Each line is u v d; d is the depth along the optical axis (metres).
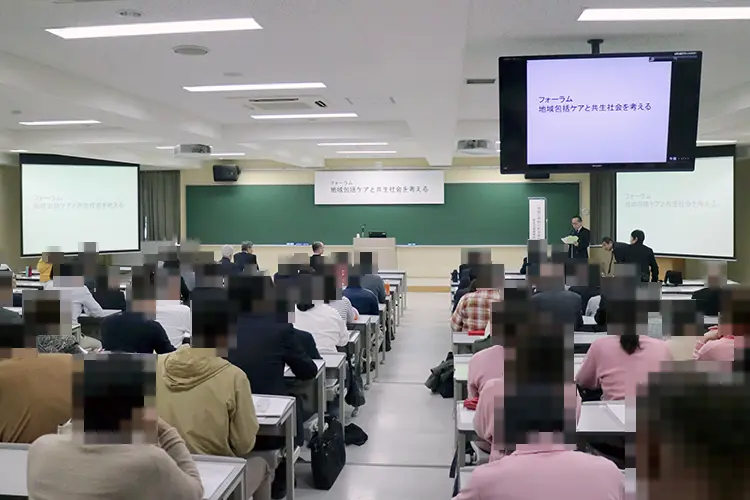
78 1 3.33
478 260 5.15
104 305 6.32
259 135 8.52
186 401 2.45
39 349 2.97
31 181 11.01
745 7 3.65
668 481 1.45
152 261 6.84
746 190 10.65
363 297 6.29
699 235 10.04
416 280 13.95
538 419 1.56
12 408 2.40
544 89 3.83
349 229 14.16
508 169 3.90
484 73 5.46
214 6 3.39
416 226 14.00
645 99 3.76
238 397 2.49
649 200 10.49
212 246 14.47
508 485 1.50
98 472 1.56
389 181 14.02
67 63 4.89
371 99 6.46
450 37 3.79
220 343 2.52
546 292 4.30
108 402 1.57
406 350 7.68
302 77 5.35
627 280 3.03
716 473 1.42
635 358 2.83
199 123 7.77
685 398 1.46
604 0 3.53
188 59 4.72
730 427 1.42
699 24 4.00
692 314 3.41
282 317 3.39
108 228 11.96
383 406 5.38
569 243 9.70
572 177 13.49
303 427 3.69
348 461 4.15
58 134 9.17
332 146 10.97
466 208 13.86
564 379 1.59
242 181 14.37
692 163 3.77
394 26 3.59
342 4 3.25
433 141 8.88
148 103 6.52
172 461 1.66
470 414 2.73
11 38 4.12
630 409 2.08
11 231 11.88
